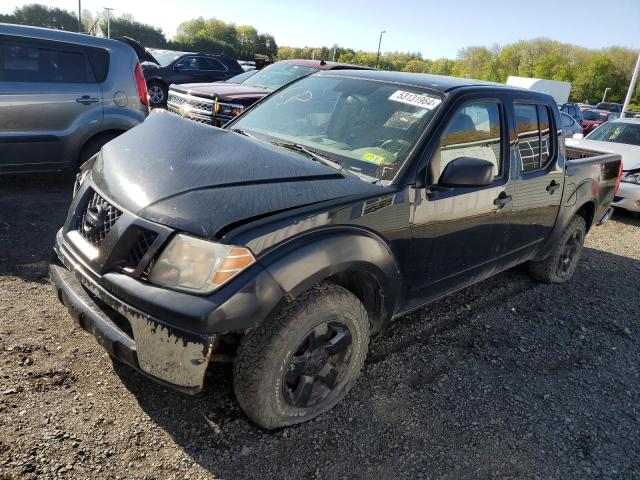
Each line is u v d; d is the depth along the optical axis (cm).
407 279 312
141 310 228
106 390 278
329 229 254
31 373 281
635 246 705
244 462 246
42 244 456
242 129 367
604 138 962
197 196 242
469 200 333
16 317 333
